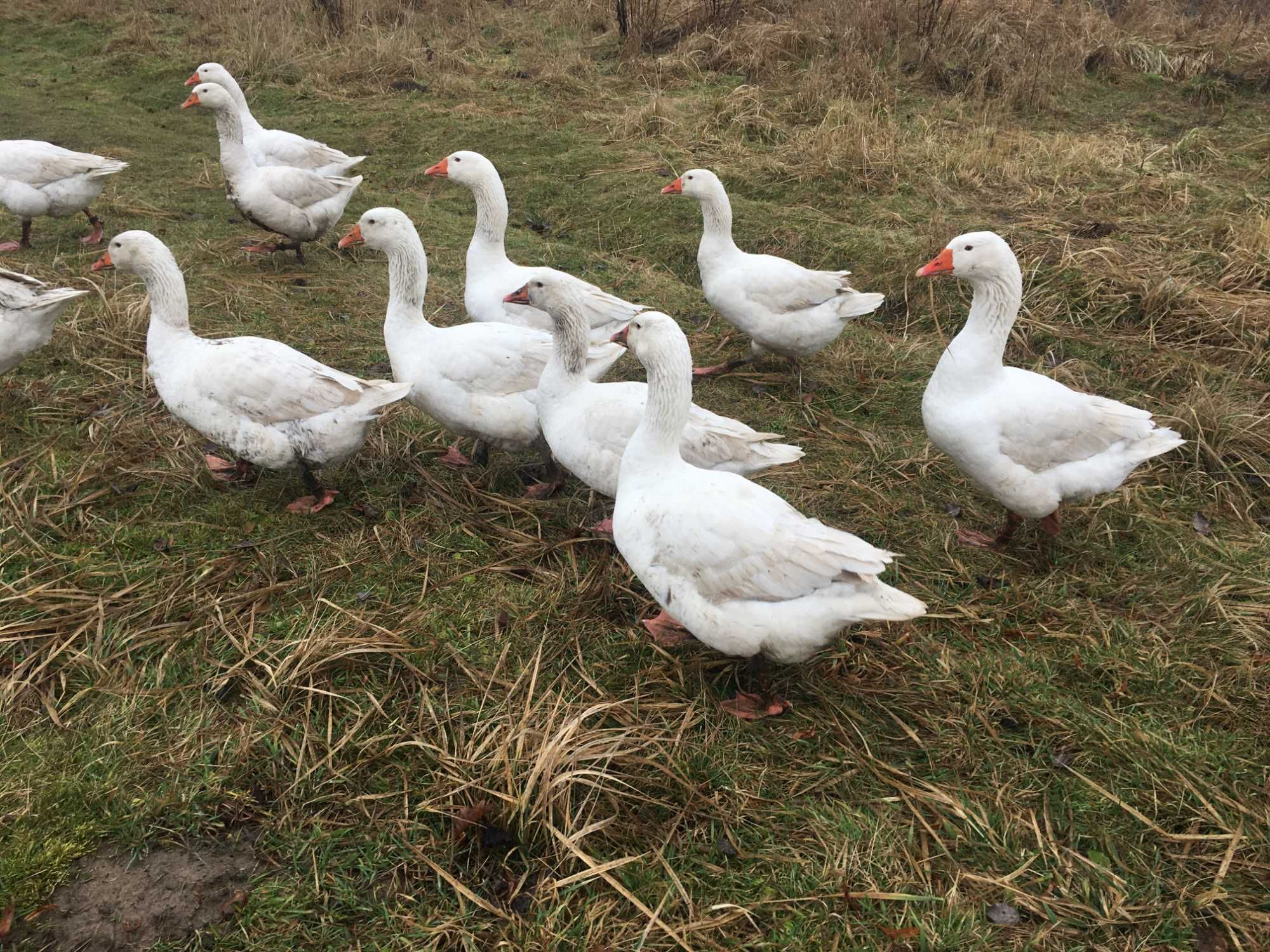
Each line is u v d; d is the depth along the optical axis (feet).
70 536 7.28
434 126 16.30
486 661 6.57
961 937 5.19
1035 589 7.40
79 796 5.57
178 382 7.38
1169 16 20.35
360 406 7.40
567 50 19.90
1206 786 5.95
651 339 6.17
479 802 5.61
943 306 11.21
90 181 11.22
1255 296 10.68
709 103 16.39
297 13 21.36
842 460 8.83
